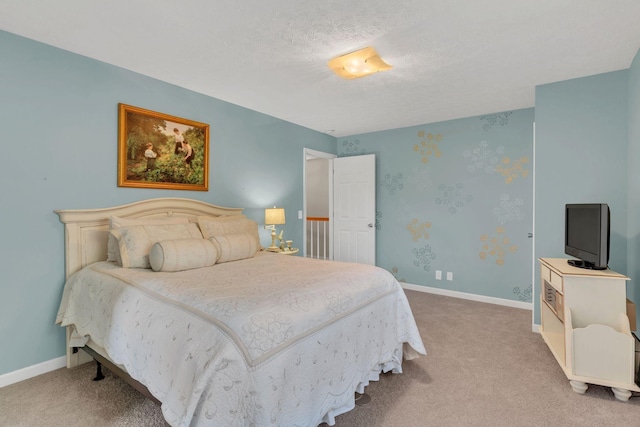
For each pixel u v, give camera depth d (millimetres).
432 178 4230
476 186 3906
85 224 2314
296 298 1544
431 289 4254
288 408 1312
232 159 3436
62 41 2129
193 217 2896
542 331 2564
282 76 2682
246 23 1904
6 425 1613
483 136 3844
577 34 2023
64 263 2258
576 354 1931
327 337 1549
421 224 4328
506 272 3727
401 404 1797
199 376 1146
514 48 2201
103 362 1946
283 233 4094
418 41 2105
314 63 2439
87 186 2363
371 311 1914
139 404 1800
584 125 2672
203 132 3125
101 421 1648
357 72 2525
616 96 2561
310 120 4086
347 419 1659
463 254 4008
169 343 1352
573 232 2385
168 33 2023
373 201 4594
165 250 2080
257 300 1467
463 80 2762
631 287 2426
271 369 1238
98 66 2408
